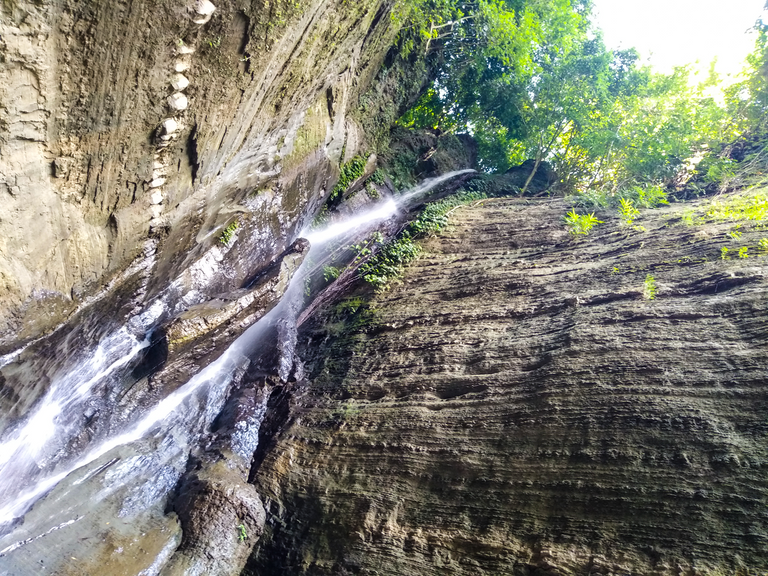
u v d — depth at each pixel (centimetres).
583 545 468
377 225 1334
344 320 1045
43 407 577
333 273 1181
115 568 528
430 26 1358
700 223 874
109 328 627
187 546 589
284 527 650
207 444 756
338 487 657
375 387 799
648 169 1273
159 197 543
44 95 348
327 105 934
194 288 779
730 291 659
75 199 442
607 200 1198
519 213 1243
